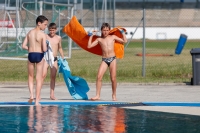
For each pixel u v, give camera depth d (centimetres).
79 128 1165
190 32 8500
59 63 1727
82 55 3962
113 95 1714
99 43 1694
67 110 1460
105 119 1293
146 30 8019
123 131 1130
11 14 4062
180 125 1210
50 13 3148
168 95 1884
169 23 8731
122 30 1720
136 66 3130
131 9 8844
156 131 1130
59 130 1139
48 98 1786
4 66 3203
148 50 4800
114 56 1689
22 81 2386
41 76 1587
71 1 6562
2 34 3231
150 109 1491
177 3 8969
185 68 2881
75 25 1789
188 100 1728
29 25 3080
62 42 3362
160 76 2648
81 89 1741
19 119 1288
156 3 8938
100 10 6294
